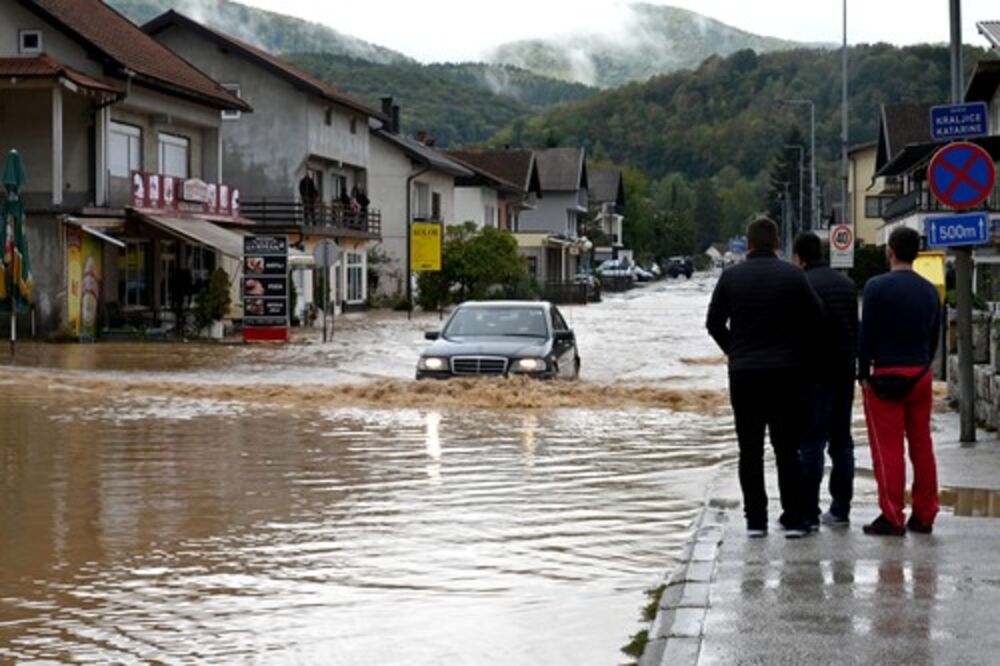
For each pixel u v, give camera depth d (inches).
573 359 943.0
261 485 512.1
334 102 2265.0
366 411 776.3
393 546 399.9
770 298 374.3
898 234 386.9
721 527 399.5
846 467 400.8
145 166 1699.1
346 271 2373.3
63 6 1697.8
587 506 469.1
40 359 1176.8
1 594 342.0
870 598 304.8
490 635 304.7
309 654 290.5
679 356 1330.0
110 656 288.7
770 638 271.3
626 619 318.0
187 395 870.4
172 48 2174.0
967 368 585.9
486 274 2522.1
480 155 3961.6
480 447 625.6
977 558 349.7
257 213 2112.5
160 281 1684.3
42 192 1494.8
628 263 4852.4
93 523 434.3
